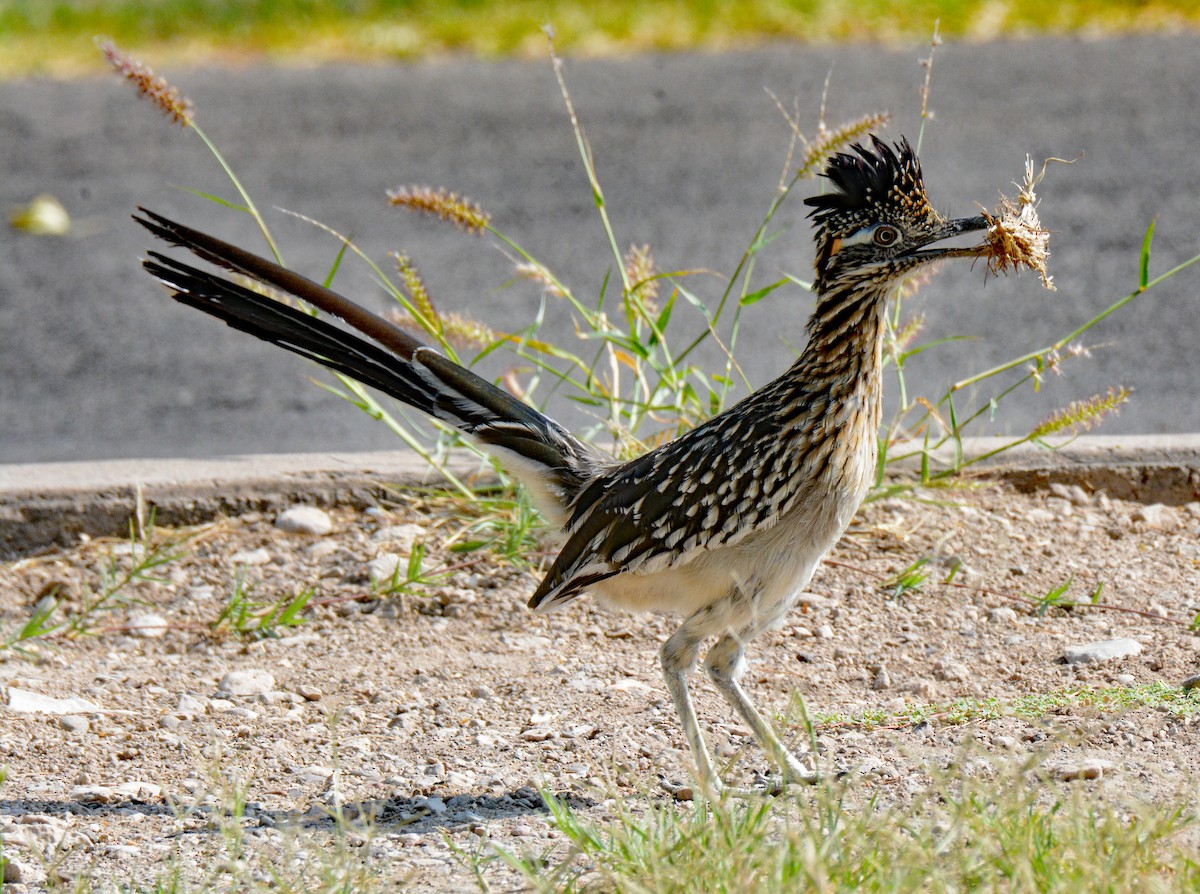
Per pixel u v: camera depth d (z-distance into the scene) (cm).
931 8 2698
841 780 726
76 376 1546
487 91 2466
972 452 1163
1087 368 1427
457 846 684
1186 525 1081
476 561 1067
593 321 1181
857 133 1034
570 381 1153
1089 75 2341
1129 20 2634
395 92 2486
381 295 1684
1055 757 735
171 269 822
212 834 709
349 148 2214
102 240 1925
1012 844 597
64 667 946
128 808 742
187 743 824
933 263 757
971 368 1436
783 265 1716
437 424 1152
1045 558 1032
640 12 2797
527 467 838
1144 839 611
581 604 1013
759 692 873
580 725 836
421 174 2083
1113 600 964
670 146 2147
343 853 631
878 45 2595
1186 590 970
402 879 631
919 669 891
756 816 647
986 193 1852
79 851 691
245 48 2748
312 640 975
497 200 1966
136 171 2161
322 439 1362
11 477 1145
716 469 752
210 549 1100
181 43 2783
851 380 754
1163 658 866
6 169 2192
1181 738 750
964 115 2180
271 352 1606
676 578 773
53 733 834
